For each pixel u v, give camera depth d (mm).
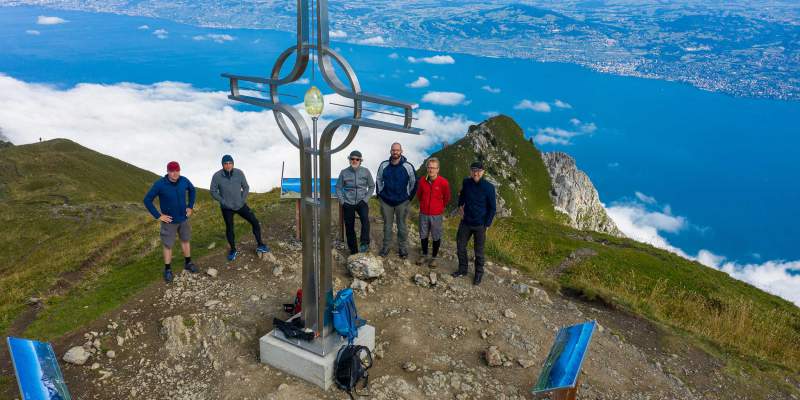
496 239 14625
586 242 20969
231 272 8914
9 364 6602
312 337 6102
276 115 6027
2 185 79562
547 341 7672
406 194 9328
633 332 9094
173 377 6219
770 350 10445
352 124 5316
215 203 15906
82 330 7164
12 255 37406
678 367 8039
